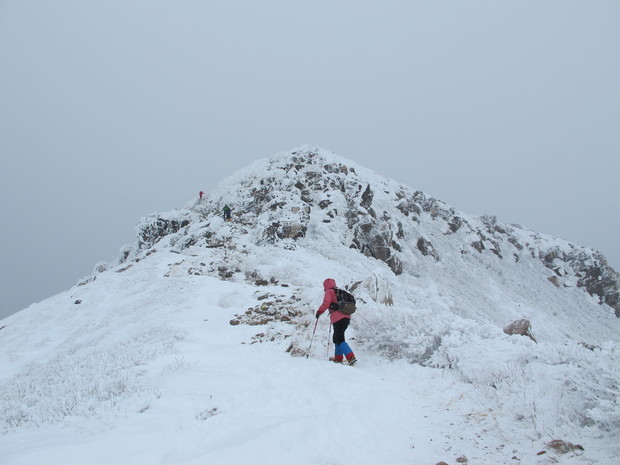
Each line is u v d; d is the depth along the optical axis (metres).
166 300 17.62
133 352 10.46
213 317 14.06
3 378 13.73
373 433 5.45
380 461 4.79
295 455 4.87
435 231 43.12
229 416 5.90
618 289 44.78
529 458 4.62
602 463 4.36
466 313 30.17
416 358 8.27
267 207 34.22
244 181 42.03
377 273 14.36
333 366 8.23
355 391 6.86
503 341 7.94
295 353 9.43
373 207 39.00
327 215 34.56
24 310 24.33
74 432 5.59
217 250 26.56
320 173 39.38
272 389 7.08
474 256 42.31
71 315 20.62
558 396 5.70
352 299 8.90
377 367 8.37
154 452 4.89
